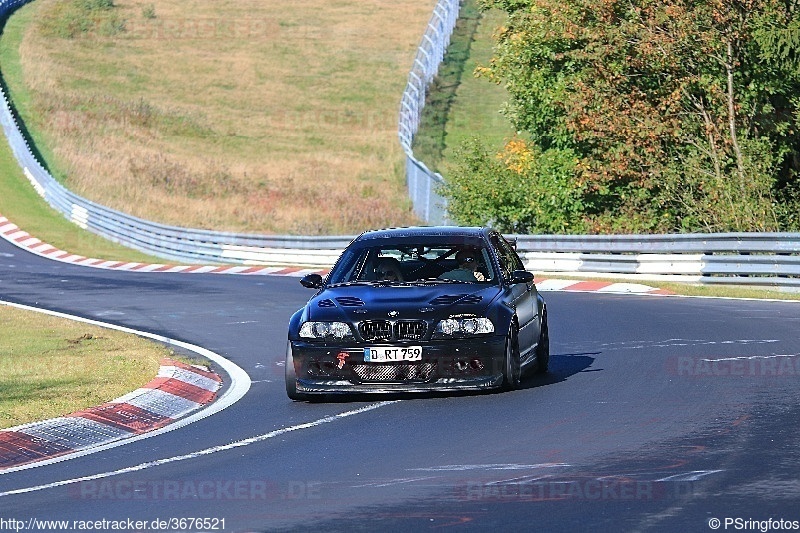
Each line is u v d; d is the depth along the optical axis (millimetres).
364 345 42188
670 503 25875
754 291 79812
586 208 121312
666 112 111438
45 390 48844
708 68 111688
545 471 29844
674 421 35969
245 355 60688
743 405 38125
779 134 115750
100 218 170875
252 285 104062
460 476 29781
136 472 33094
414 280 46156
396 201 195125
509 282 46062
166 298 94062
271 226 180875
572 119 113500
